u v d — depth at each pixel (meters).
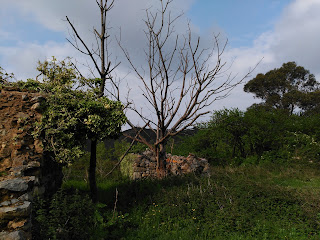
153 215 7.25
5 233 5.01
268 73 37.28
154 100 10.49
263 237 6.15
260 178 12.89
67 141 7.41
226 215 6.95
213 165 16.84
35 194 6.29
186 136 19.02
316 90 35.12
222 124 17.19
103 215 7.20
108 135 8.12
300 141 17.25
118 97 10.30
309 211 7.21
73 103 7.63
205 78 9.94
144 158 12.73
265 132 17.08
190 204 7.53
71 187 9.46
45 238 5.33
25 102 7.35
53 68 8.55
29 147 6.83
